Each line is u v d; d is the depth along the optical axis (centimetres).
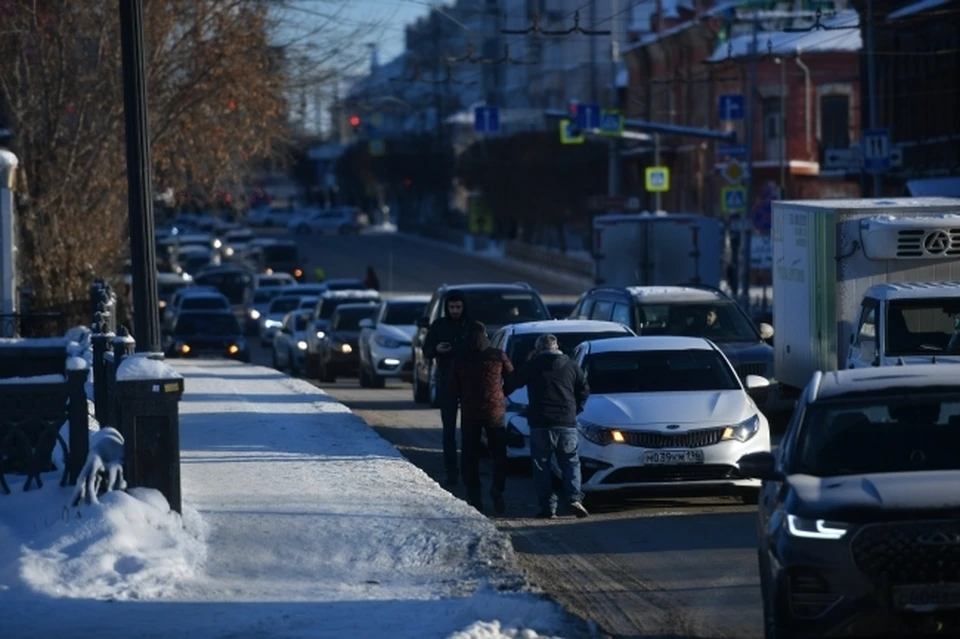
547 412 3866
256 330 16050
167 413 3203
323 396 6581
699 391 4191
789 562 2141
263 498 3741
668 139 19262
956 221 5109
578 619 2550
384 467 4312
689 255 9512
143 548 3052
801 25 16150
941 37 11519
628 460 3894
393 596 2820
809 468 2372
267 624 2547
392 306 8706
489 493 4350
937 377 2508
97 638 2434
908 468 2325
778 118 16888
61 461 3388
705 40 18075
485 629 2389
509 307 7031
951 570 2083
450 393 4062
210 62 8638
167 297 16962
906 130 12250
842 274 5262
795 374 5812
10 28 8125
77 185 8544
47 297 8506
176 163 9275
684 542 3466
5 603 2716
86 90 8312
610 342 4453
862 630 2095
